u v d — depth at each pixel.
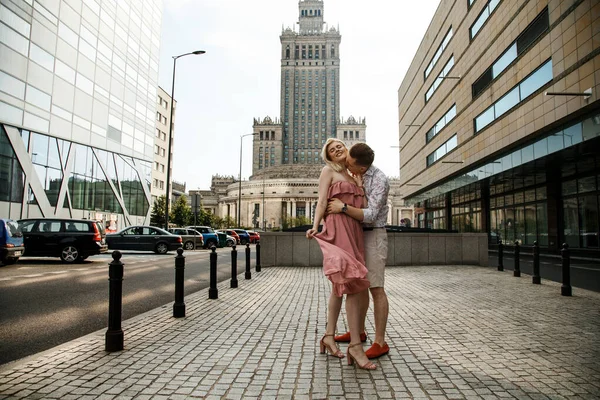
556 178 25.20
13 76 25.02
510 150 23.06
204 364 3.85
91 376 3.50
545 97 19.09
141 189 42.22
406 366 3.80
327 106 164.00
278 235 15.15
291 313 6.41
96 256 19.31
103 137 34.97
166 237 22.38
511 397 3.07
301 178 130.38
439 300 7.64
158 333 5.08
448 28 33.94
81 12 31.61
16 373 3.58
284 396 3.07
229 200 139.75
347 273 3.53
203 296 8.12
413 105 47.59
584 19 16.19
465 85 29.89
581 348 4.41
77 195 31.52
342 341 4.67
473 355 4.16
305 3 177.75
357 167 3.98
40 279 10.32
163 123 70.44
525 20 20.98
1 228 13.05
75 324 5.71
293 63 166.25
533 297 7.98
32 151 26.80
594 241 21.61
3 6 24.12
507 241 31.97
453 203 45.56
